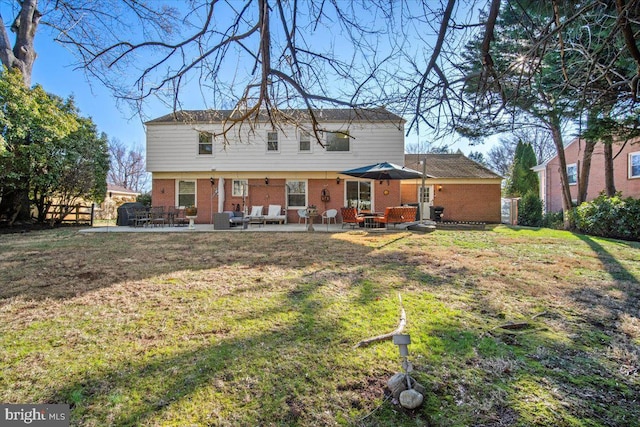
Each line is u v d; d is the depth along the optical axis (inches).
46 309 133.6
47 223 528.4
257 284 171.5
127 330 113.0
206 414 70.7
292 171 555.2
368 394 77.5
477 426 66.4
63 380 82.8
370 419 69.1
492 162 1230.3
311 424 67.8
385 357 94.2
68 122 447.2
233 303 141.4
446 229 451.5
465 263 222.8
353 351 97.7
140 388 79.6
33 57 444.1
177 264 221.1
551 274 192.1
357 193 564.4
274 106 131.9
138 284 171.5
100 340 105.1
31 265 217.5
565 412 70.4
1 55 410.9
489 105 126.2
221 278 183.8
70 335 108.9
